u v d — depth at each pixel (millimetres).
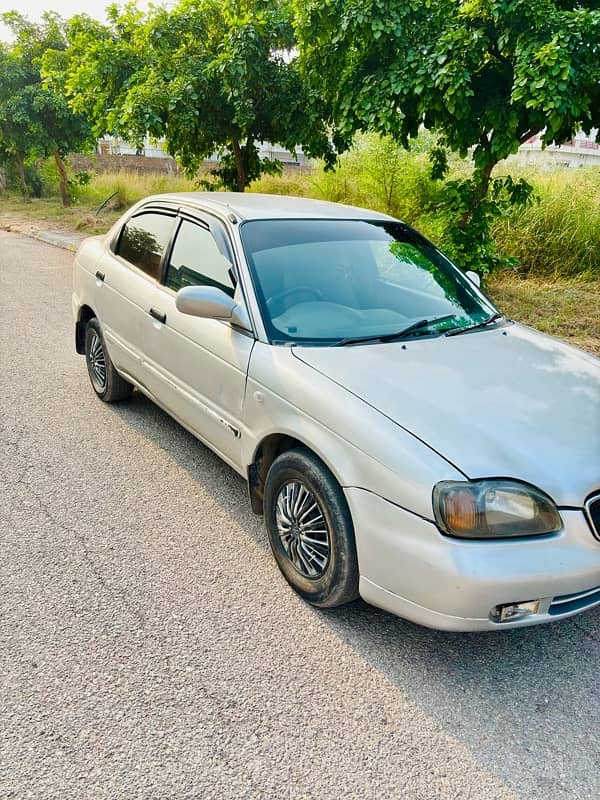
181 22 9055
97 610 2773
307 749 2131
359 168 11914
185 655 2533
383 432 2443
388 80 6129
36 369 5855
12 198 23188
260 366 3020
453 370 2906
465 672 2516
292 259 3439
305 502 2797
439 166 7871
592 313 7469
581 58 5324
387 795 1981
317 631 2703
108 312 4602
